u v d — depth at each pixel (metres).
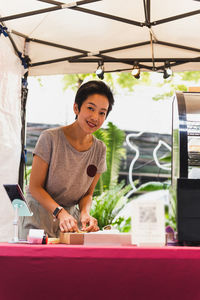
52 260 1.34
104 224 5.53
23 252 1.34
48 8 2.95
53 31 3.34
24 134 3.58
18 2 2.90
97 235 1.62
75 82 7.12
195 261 1.34
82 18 3.13
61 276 1.36
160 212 1.46
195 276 1.35
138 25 3.18
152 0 2.88
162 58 3.71
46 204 2.36
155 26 3.21
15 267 1.35
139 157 6.25
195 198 1.68
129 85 7.43
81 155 2.56
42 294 1.39
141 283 1.37
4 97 3.13
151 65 3.81
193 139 2.07
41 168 2.47
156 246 1.44
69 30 3.32
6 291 1.38
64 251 1.34
